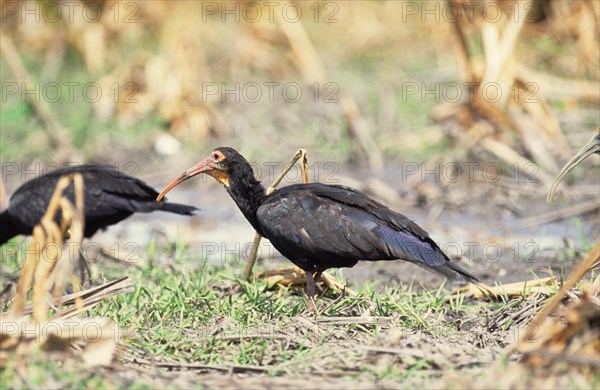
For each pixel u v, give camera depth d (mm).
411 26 26625
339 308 10797
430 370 8734
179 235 14359
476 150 17859
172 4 24266
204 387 8523
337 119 20359
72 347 9117
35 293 8883
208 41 25859
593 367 8203
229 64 24344
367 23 26906
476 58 19859
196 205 16641
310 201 10938
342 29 27031
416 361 8812
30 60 24469
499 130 18281
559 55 21938
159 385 8477
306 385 8508
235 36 25797
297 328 9945
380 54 25469
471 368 8727
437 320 10422
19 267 12977
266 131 20078
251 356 9359
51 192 12461
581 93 19359
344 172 18062
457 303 11086
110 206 12430
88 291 9680
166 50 22953
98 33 23859
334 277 12047
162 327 10242
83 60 24312
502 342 9766
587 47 20578
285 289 11539
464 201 16125
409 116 20375
